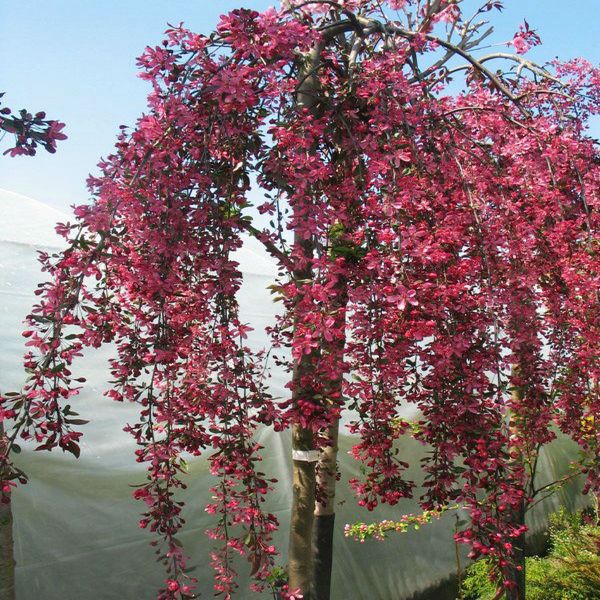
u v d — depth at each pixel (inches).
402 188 104.2
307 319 96.3
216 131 108.0
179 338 102.6
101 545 167.2
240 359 106.4
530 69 146.5
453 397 101.3
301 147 103.0
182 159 103.3
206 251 103.9
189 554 177.9
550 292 141.1
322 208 100.1
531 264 130.3
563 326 146.1
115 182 93.4
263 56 100.5
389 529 225.6
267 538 104.6
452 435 100.7
